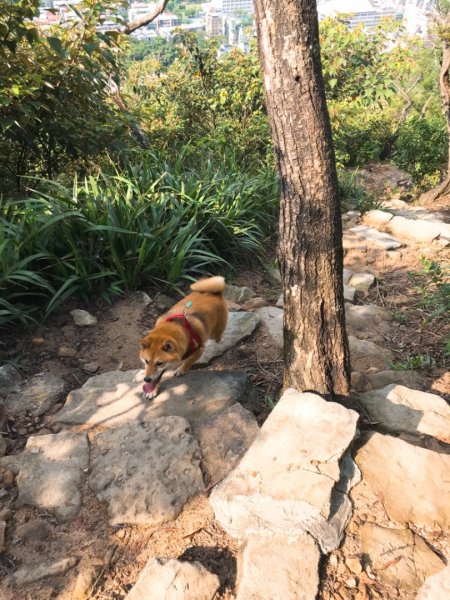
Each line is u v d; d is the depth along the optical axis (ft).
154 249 16.11
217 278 12.82
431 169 39.37
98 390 11.37
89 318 14.23
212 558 7.55
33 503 8.57
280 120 8.78
